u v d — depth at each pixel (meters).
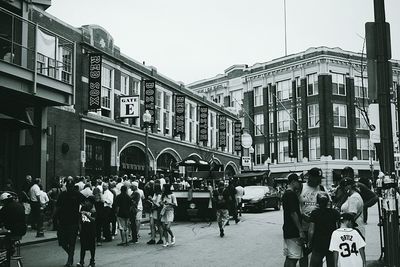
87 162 25.12
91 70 24.44
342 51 55.91
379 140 8.11
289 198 7.80
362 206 8.37
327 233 7.30
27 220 18.06
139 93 31.23
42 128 19.44
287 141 58.88
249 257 11.40
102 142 26.83
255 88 63.31
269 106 61.19
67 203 10.54
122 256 11.80
